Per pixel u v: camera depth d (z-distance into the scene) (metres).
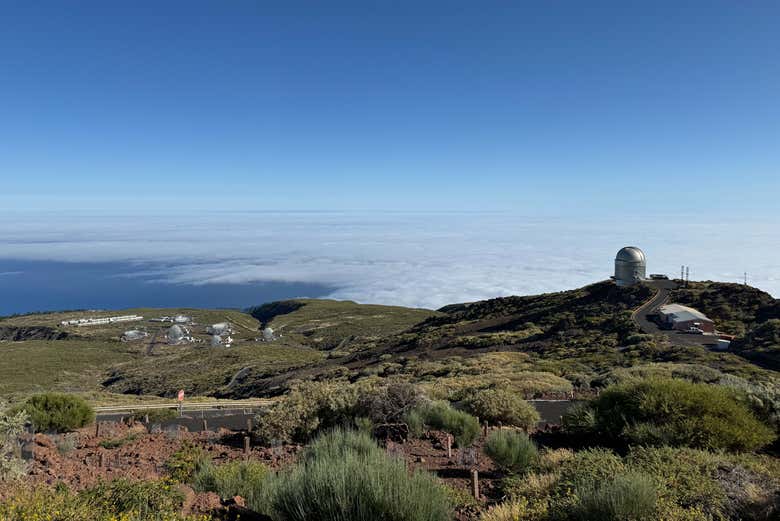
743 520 5.89
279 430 12.93
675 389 11.57
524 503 6.70
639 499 5.67
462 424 12.74
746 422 10.50
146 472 9.27
